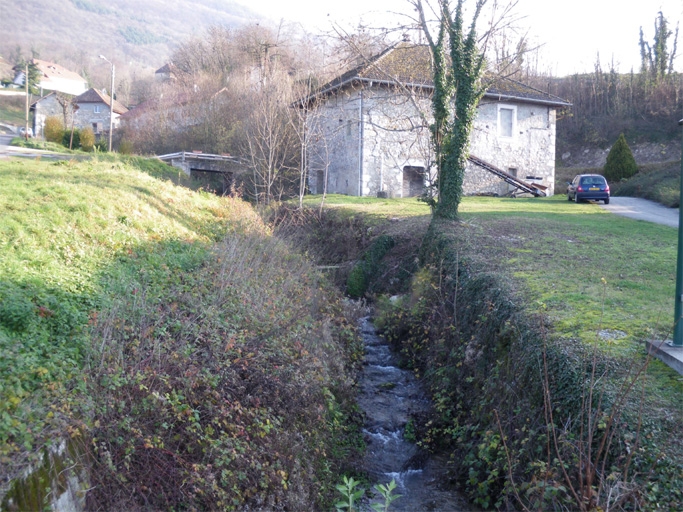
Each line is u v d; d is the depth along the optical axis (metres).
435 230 15.32
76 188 13.42
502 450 6.88
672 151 50.31
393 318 13.94
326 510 7.30
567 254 12.62
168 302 9.38
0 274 8.05
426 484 8.08
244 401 7.64
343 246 20.52
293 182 30.70
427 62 20.66
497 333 8.90
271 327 9.77
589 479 5.00
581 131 57.56
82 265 9.59
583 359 6.69
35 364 6.32
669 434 5.37
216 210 17.84
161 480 6.03
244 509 6.29
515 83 34.44
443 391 9.78
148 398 6.57
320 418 8.50
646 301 8.81
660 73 56.88
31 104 68.75
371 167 29.34
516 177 33.75
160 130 47.19
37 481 4.75
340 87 29.08
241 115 41.00
